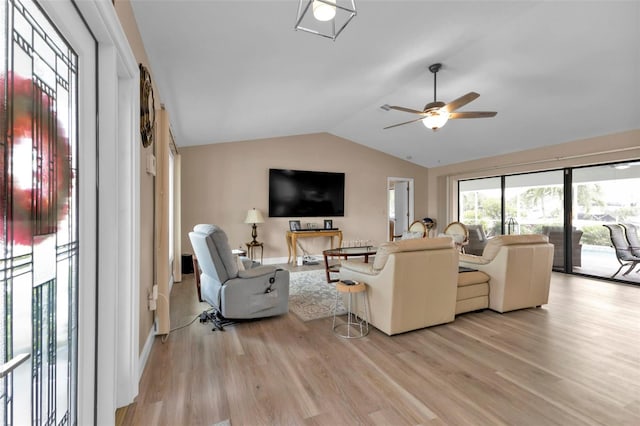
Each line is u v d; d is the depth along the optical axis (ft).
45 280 3.23
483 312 10.77
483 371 6.82
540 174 18.65
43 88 3.15
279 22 7.12
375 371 6.82
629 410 5.53
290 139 20.92
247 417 5.29
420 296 8.90
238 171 19.43
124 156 5.77
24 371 2.88
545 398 5.86
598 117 13.80
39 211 3.10
